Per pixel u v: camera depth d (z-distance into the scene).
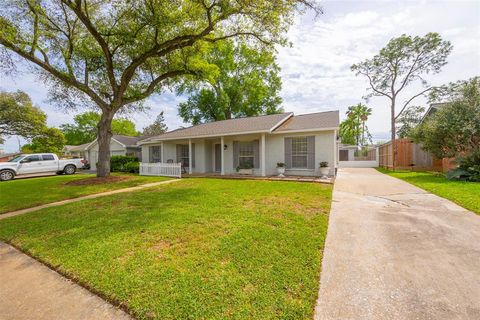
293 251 3.02
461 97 9.60
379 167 20.25
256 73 26.14
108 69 10.93
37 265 3.04
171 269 2.65
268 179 10.45
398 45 22.05
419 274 2.48
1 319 2.02
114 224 4.37
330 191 7.19
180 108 28.62
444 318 1.83
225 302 2.06
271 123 12.47
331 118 12.41
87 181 10.77
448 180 8.80
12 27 8.76
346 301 2.07
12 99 25.38
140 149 23.23
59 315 2.05
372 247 3.17
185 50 11.34
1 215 5.78
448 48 20.44
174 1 8.66
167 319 1.90
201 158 15.10
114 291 2.30
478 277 2.38
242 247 3.17
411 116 25.31
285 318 1.87
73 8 8.78
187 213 4.91
